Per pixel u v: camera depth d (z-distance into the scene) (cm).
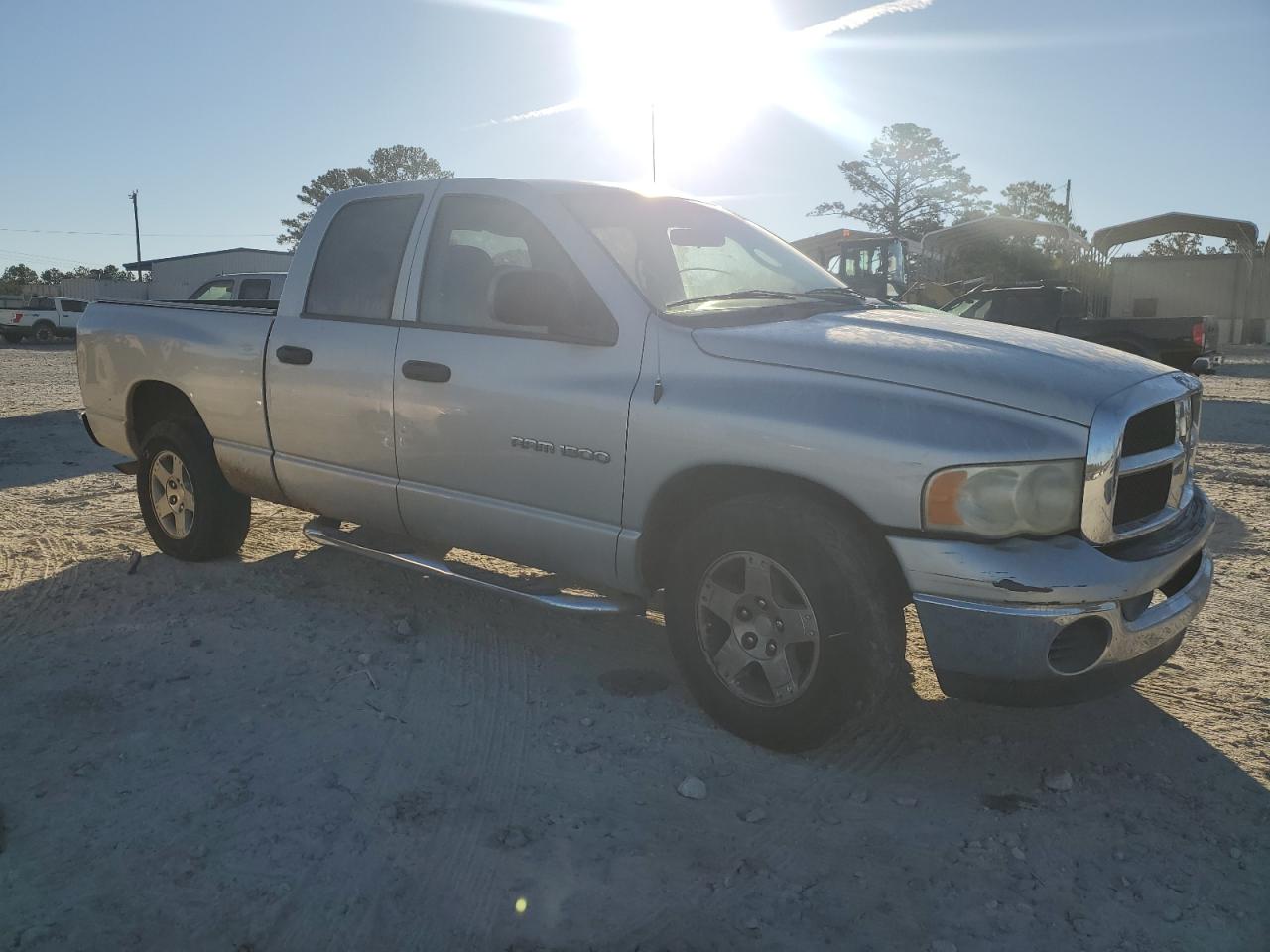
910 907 250
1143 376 312
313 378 431
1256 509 679
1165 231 2770
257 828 278
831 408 299
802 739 316
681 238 399
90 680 376
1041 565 274
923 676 393
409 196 423
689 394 325
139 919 239
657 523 344
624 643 427
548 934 238
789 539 302
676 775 313
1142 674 304
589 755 325
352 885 254
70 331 3538
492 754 325
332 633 427
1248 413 1296
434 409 389
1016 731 346
